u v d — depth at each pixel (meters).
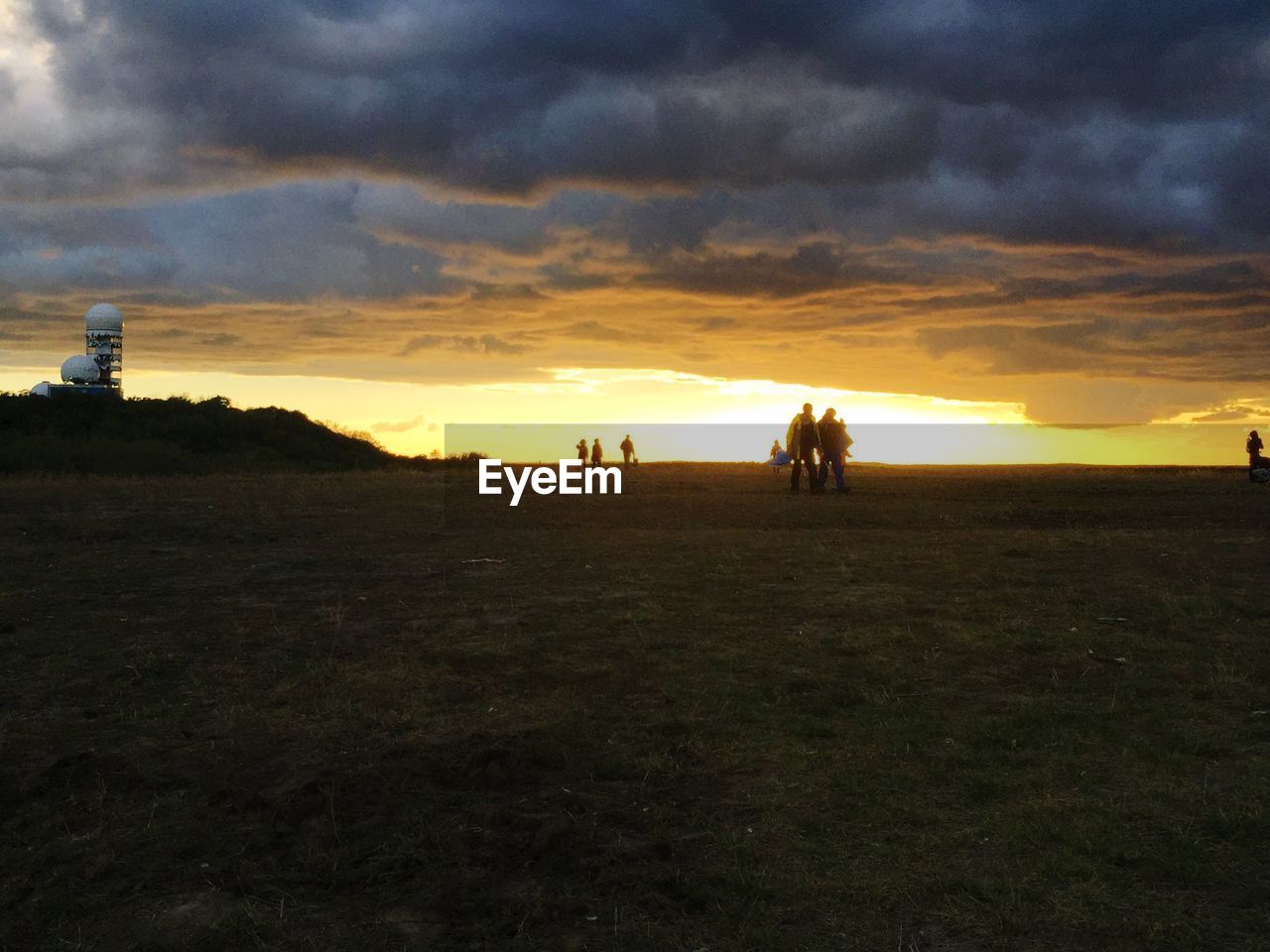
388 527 13.49
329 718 4.80
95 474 29.70
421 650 6.09
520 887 3.14
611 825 3.57
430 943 2.83
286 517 14.90
